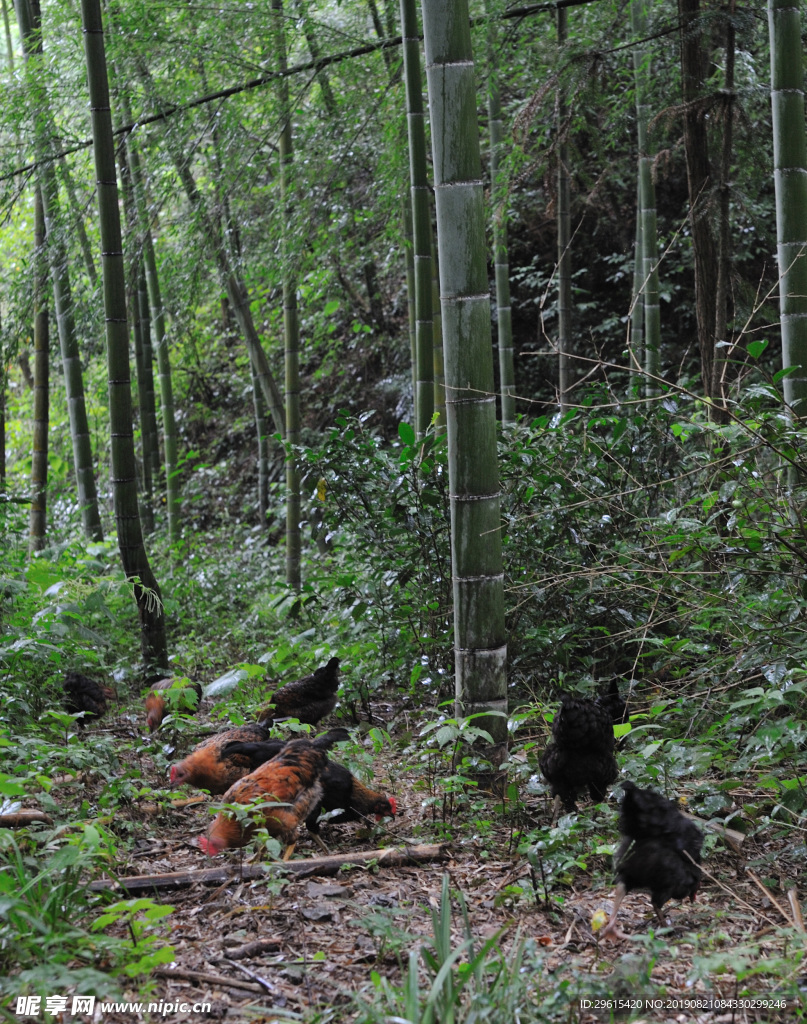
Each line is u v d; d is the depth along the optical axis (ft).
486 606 15.66
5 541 28.19
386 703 23.36
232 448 58.08
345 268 46.80
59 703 20.43
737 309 22.41
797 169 18.07
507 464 20.62
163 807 14.94
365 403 52.49
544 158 26.03
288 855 13.09
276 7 29.32
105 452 56.08
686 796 14.80
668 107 22.77
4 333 31.50
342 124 30.04
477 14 29.09
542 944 10.62
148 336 43.06
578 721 13.79
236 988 9.46
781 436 15.67
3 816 12.38
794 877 12.48
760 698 14.39
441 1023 7.93
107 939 8.84
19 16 29.40
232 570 37.47
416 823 14.85
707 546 17.71
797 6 18.02
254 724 16.71
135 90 29.30
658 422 21.44
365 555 22.45
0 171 29.66
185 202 36.96
